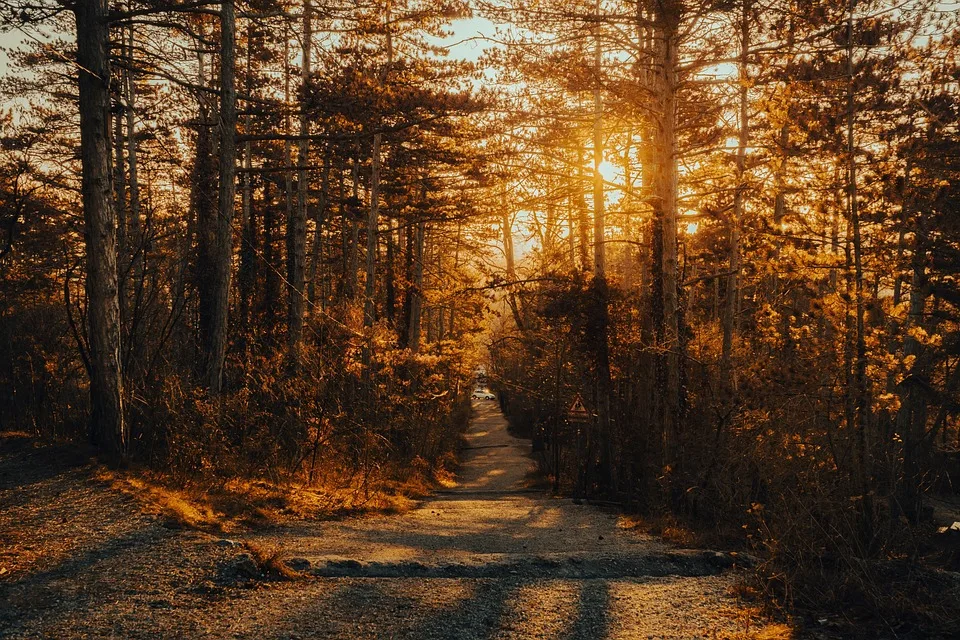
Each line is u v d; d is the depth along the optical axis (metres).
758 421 10.91
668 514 12.30
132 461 11.04
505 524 12.12
